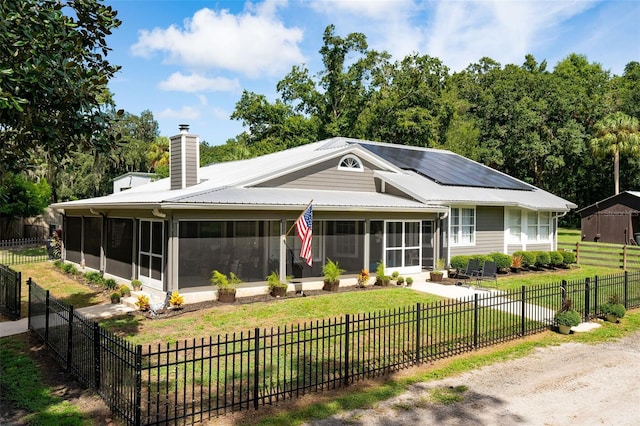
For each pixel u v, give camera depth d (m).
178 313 13.38
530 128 52.25
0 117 7.62
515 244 25.36
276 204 15.56
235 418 7.04
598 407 7.82
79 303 15.07
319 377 8.79
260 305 14.46
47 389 8.16
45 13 7.91
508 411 7.60
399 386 8.55
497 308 14.03
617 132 46.44
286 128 51.97
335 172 20.27
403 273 20.30
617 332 12.76
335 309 14.24
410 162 25.64
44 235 41.00
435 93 44.28
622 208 37.47
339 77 49.88
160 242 15.45
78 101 8.41
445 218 21.58
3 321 13.04
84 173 51.19
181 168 19.61
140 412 6.64
